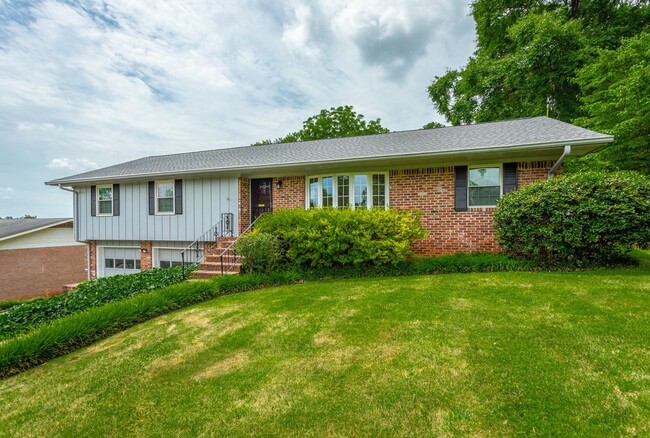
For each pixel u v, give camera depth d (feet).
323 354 11.84
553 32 43.83
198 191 34.35
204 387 10.34
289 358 11.81
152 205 36.06
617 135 31.60
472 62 57.11
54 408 9.84
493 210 25.95
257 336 14.02
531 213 20.90
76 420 9.19
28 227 44.14
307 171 31.71
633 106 30.09
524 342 11.10
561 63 44.78
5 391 11.13
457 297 16.34
